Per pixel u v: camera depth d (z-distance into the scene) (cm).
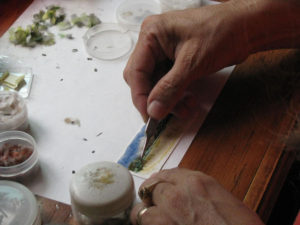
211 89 32
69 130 30
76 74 34
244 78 33
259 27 30
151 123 29
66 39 36
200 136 30
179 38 30
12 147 28
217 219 22
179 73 29
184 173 24
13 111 29
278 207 38
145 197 24
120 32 37
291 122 30
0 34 36
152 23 31
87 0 40
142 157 29
